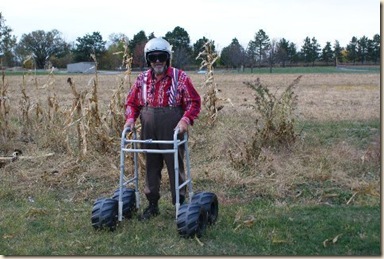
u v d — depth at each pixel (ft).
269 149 26.89
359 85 94.79
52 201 20.18
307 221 17.12
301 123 35.88
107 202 16.67
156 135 16.58
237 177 22.12
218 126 32.65
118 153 26.11
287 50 256.32
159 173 17.43
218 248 15.24
